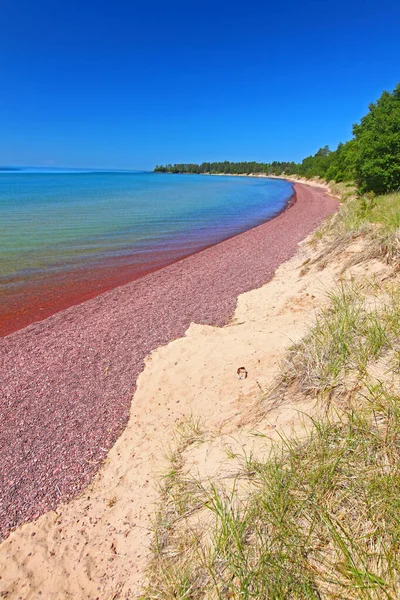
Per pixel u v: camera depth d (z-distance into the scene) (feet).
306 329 14.46
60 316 23.71
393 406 7.92
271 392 11.27
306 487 7.22
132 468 10.77
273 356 13.80
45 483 10.79
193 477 9.21
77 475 11.00
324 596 5.56
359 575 5.48
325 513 6.61
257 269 31.86
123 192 152.25
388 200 37.17
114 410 13.78
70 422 13.30
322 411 9.25
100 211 83.46
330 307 15.15
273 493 7.34
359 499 6.61
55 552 8.59
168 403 13.38
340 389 9.47
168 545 7.64
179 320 21.59
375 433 7.64
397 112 58.18
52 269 36.40
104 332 20.65
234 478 8.43
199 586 6.42
